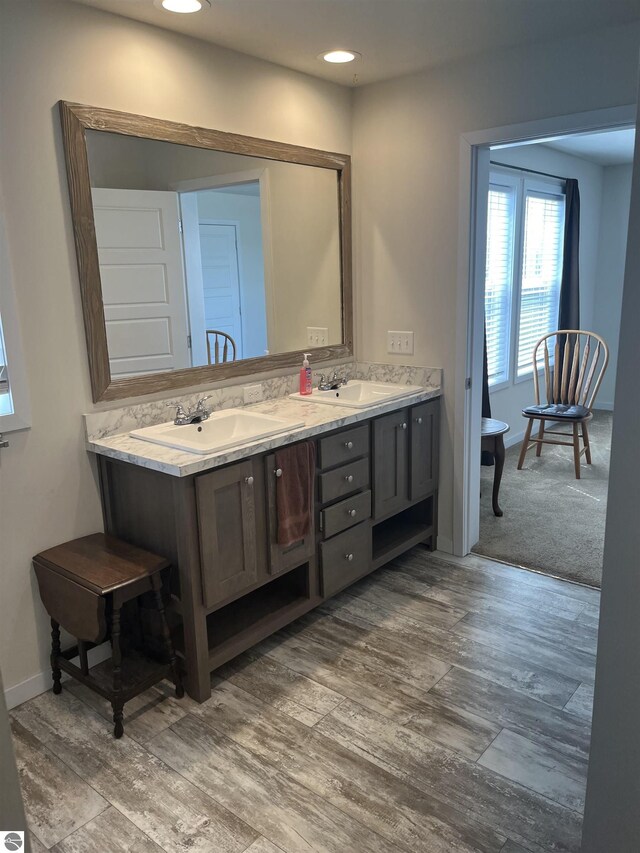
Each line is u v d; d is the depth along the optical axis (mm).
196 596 2227
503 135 2859
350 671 2455
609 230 6363
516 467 4988
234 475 2270
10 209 2094
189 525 2156
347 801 1843
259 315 3012
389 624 2779
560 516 3943
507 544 3553
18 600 2273
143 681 2178
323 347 3389
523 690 2322
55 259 2234
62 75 2170
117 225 2393
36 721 2211
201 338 2766
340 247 3389
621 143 5086
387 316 3432
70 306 2299
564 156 5543
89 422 2387
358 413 2777
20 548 2262
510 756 2006
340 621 2811
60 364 2295
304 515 2564
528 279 5480
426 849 1683
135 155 2410
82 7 2191
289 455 2457
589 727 2127
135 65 2367
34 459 2266
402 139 3178
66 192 2234
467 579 3174
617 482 1206
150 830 1760
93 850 1703
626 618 1239
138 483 2309
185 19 2344
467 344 3172
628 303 1146
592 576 3170
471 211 3023
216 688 2373
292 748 2059
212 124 2666
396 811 1805
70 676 2447
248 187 2859
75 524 2410
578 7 2322
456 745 2057
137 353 2525
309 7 2260
